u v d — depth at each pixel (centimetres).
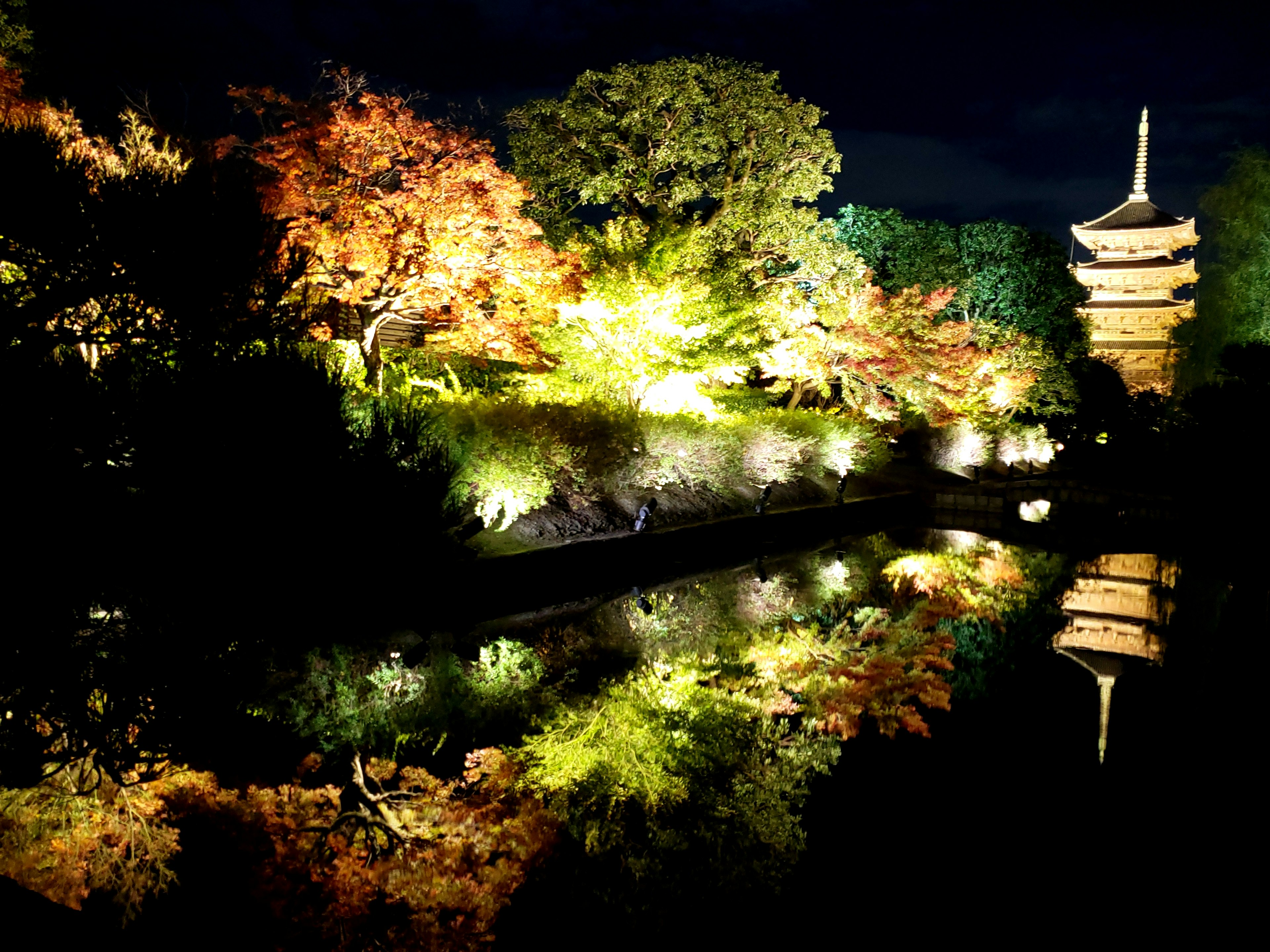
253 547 636
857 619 1279
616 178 2111
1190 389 2688
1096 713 912
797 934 512
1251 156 2469
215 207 584
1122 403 4547
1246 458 2178
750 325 2147
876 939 503
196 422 599
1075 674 1061
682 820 646
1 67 1135
